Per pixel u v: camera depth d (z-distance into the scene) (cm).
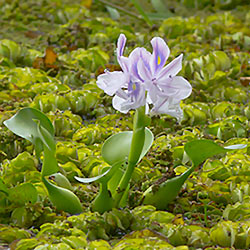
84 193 171
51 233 160
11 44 216
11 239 160
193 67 208
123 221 163
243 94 202
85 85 203
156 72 159
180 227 160
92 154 178
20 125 166
